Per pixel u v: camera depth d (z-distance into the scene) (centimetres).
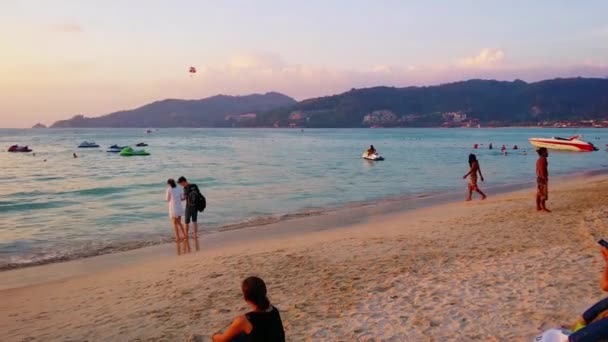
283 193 2750
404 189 2920
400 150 8069
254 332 409
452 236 1327
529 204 1900
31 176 4084
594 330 379
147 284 1012
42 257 1407
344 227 1703
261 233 1644
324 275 998
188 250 1413
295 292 895
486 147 8969
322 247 1274
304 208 2223
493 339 637
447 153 7100
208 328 745
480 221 1552
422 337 656
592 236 1204
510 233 1321
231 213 2095
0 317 862
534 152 7012
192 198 1399
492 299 783
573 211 1641
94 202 2514
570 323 671
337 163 5184
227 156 6750
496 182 3297
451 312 738
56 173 4359
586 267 933
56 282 1104
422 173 3962
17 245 1562
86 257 1397
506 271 937
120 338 726
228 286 961
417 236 1358
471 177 2241
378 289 879
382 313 754
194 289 952
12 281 1155
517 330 661
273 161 5600
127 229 1797
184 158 6344
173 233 1708
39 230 1805
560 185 2836
